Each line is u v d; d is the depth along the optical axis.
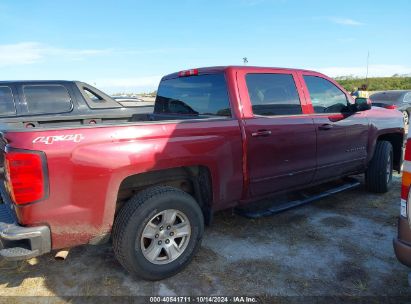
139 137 2.91
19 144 2.49
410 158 2.35
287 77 4.17
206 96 3.96
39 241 2.59
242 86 3.72
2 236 2.54
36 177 2.52
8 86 6.30
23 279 3.16
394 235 3.99
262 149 3.74
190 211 3.23
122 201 3.19
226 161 3.46
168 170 3.37
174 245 3.18
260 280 3.12
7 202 2.95
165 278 3.14
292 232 4.08
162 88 4.77
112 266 3.37
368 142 5.09
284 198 5.09
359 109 4.71
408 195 2.36
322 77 4.62
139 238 2.95
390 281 3.09
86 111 6.86
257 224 4.30
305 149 4.17
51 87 6.62
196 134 3.24
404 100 13.40
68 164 2.61
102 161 2.73
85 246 3.78
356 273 3.21
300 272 3.24
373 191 5.46
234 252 3.62
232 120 3.54
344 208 4.84
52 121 5.91
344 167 4.79
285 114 4.03
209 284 3.07
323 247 3.71
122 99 11.41
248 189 3.72
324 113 4.48
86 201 2.71
